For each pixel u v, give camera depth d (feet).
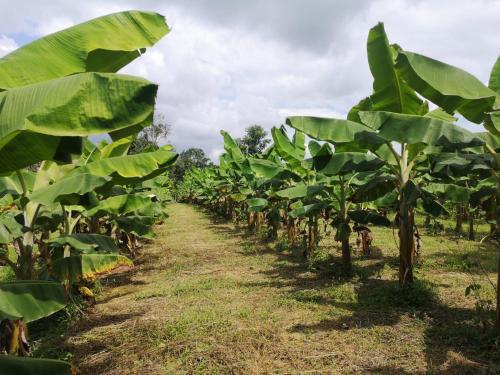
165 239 49.32
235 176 55.01
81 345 15.87
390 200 26.99
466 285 22.85
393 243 38.55
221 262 32.55
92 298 20.84
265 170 30.27
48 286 9.76
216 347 15.15
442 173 18.88
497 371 12.93
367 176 25.70
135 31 8.25
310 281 25.36
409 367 13.47
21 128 5.90
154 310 20.15
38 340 16.29
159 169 13.35
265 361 14.07
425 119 14.51
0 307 8.51
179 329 17.06
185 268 30.86
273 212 38.27
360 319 18.01
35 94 6.25
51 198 12.37
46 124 5.98
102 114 6.11
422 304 19.51
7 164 6.97
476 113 13.64
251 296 22.17
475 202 22.30
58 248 18.93
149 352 14.94
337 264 28.66
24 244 14.57
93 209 20.47
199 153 242.37
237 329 17.01
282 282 25.30
